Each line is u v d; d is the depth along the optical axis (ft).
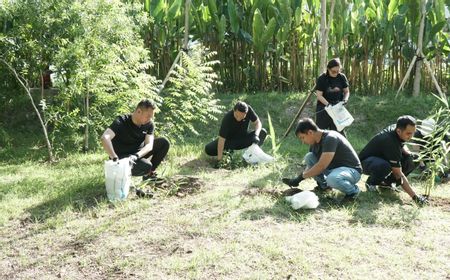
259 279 12.52
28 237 15.48
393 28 36.76
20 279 12.98
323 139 18.07
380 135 19.12
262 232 15.38
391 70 38.29
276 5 37.47
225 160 23.97
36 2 24.81
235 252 13.98
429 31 35.29
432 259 13.62
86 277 12.98
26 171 23.08
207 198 18.48
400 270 13.00
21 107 33.09
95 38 25.25
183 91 29.40
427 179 19.85
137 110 19.12
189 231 15.51
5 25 26.07
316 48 37.37
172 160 24.94
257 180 21.12
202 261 13.44
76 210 17.65
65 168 23.61
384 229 15.84
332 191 19.56
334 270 13.00
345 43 37.52
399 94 36.27
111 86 26.73
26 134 31.58
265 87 38.22
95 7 25.31
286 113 33.96
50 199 18.60
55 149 27.99
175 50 37.01
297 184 18.76
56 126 26.32
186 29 34.06
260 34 35.58
